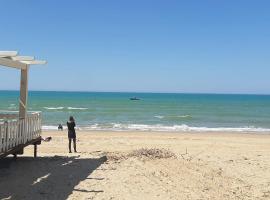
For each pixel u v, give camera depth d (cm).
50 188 1158
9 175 1306
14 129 1362
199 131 3672
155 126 4225
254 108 9469
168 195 1126
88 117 5584
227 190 1215
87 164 1519
